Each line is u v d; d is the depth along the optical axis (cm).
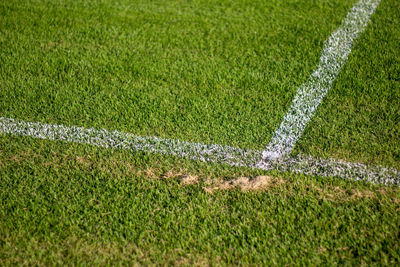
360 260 216
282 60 378
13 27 439
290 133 302
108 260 224
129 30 431
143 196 260
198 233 237
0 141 303
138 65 381
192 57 389
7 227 242
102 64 384
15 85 360
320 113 317
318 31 412
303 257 220
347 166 270
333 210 243
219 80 359
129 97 344
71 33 429
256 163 279
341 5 448
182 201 256
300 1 460
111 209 252
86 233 239
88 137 306
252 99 337
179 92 348
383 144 283
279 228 236
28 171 279
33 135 308
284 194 255
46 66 383
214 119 318
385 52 374
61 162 285
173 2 475
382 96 326
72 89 355
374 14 429
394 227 230
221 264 221
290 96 337
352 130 297
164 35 421
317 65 368
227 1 470
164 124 316
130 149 295
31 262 224
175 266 221
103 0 482
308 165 274
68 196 261
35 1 483
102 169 280
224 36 416
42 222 245
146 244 232
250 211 247
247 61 380
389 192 249
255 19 438
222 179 270
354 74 353
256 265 219
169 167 280
